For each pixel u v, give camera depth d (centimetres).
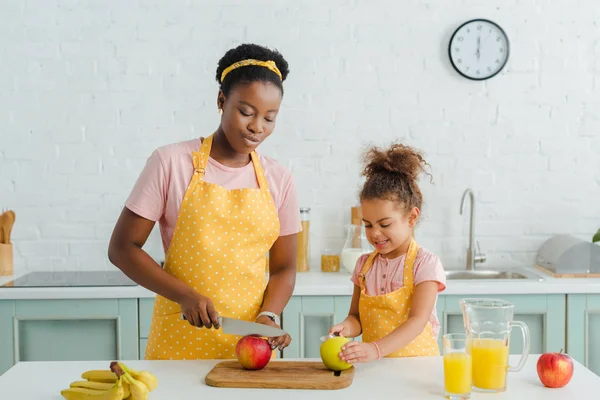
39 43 316
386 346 161
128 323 275
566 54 322
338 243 326
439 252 327
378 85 322
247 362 156
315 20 319
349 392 145
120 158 320
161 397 142
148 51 317
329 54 320
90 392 135
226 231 179
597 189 327
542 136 325
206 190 177
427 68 322
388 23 320
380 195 180
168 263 181
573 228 328
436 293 181
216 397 141
